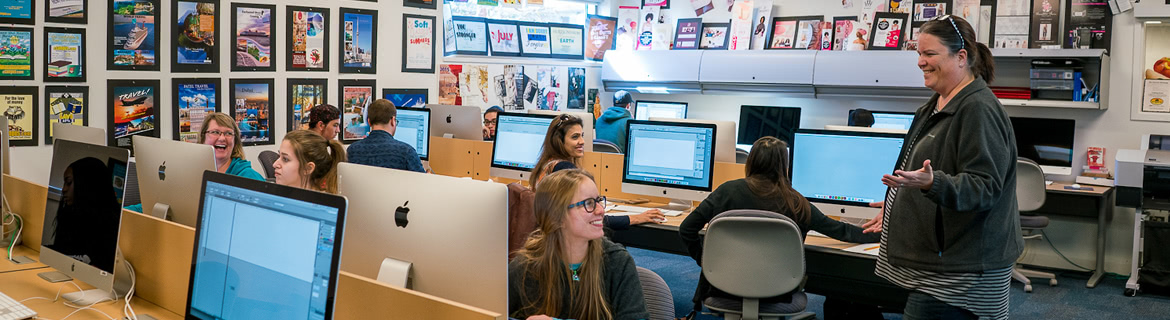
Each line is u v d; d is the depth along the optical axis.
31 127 4.36
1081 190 5.39
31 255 2.92
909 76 6.55
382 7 5.87
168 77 4.88
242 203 1.72
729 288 3.18
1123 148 5.75
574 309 1.99
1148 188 5.03
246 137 5.22
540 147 4.76
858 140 3.60
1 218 2.96
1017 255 2.28
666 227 3.71
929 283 2.25
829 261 3.32
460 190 1.79
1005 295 2.27
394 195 1.90
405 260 1.89
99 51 4.59
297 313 1.53
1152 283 5.10
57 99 4.44
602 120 6.25
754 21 7.57
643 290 2.25
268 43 5.29
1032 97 5.93
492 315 1.54
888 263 2.36
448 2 6.88
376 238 1.94
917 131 2.37
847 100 7.18
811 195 3.69
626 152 4.33
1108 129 5.79
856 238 3.32
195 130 5.02
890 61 6.64
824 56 6.93
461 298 1.81
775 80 7.15
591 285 1.99
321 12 5.53
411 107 5.45
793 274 3.10
